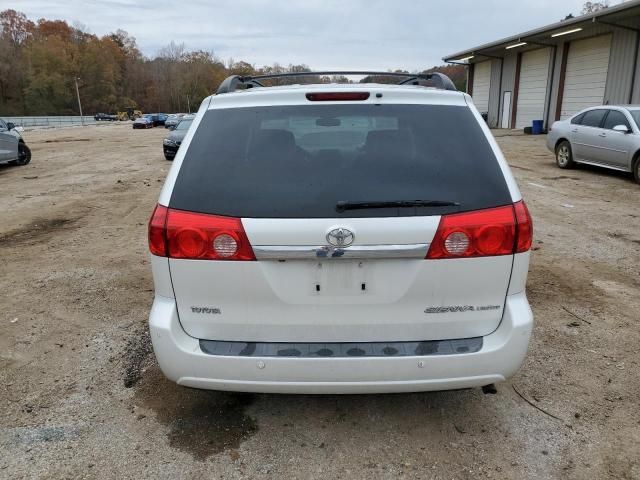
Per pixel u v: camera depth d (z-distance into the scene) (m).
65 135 40.84
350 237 2.23
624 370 3.32
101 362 3.48
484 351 2.35
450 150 2.42
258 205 2.29
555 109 25.55
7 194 10.70
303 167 2.37
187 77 131.25
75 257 5.95
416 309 2.36
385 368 2.31
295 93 2.59
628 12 19.05
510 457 2.54
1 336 3.89
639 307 4.34
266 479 2.41
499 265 2.35
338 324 2.37
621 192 9.63
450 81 3.04
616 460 2.52
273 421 2.84
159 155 20.25
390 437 2.70
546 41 25.25
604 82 22.33
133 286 4.93
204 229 2.29
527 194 9.57
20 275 5.31
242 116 2.57
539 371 3.32
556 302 4.45
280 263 2.31
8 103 106.94
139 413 2.92
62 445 2.65
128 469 2.48
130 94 129.12
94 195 10.45
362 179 2.32
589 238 6.53
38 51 107.44
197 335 2.43
